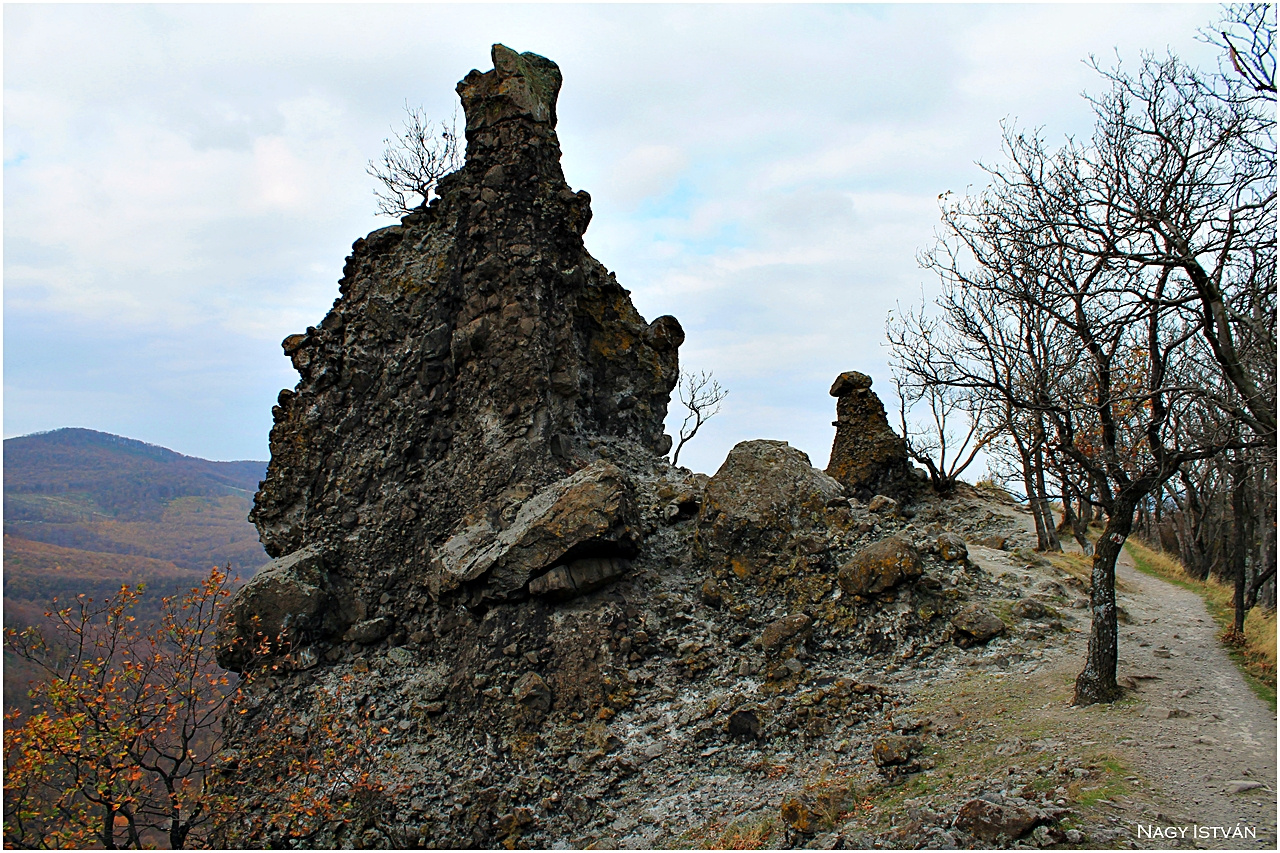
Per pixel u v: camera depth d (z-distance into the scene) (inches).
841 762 515.2
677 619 701.9
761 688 626.2
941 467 1470.2
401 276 833.5
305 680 713.6
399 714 669.3
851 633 666.8
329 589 756.6
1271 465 586.6
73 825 432.5
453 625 713.6
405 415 807.1
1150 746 438.3
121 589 480.1
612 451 875.4
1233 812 360.5
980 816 373.1
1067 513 1186.0
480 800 576.1
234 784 649.6
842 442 1320.1
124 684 460.1
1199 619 798.5
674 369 1014.4
